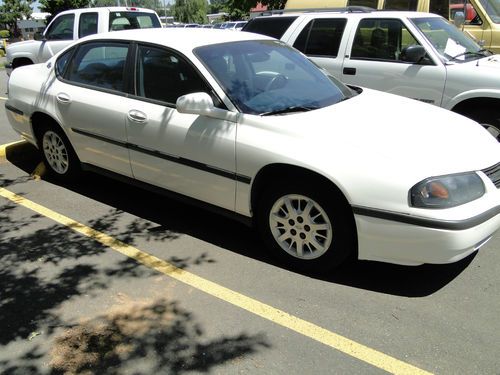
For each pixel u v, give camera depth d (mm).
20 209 4695
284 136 3387
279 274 3535
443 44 5781
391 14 5965
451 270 3547
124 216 4520
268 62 4254
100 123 4473
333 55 6391
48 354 2771
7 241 4059
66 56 5004
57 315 3111
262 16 7234
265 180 3574
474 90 5277
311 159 3217
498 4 7223
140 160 4262
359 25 6172
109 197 4957
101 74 4598
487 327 2934
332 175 3141
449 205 2971
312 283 3418
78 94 4680
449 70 5434
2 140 7020
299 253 3520
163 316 3088
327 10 6969
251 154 3469
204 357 2738
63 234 4176
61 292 3350
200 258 3764
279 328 2967
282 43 4703
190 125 3807
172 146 3939
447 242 2957
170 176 4090
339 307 3152
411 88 5730
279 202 3516
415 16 5965
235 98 3713
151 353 2768
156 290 3359
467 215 2973
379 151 3129
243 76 3949
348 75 6246
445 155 3143
